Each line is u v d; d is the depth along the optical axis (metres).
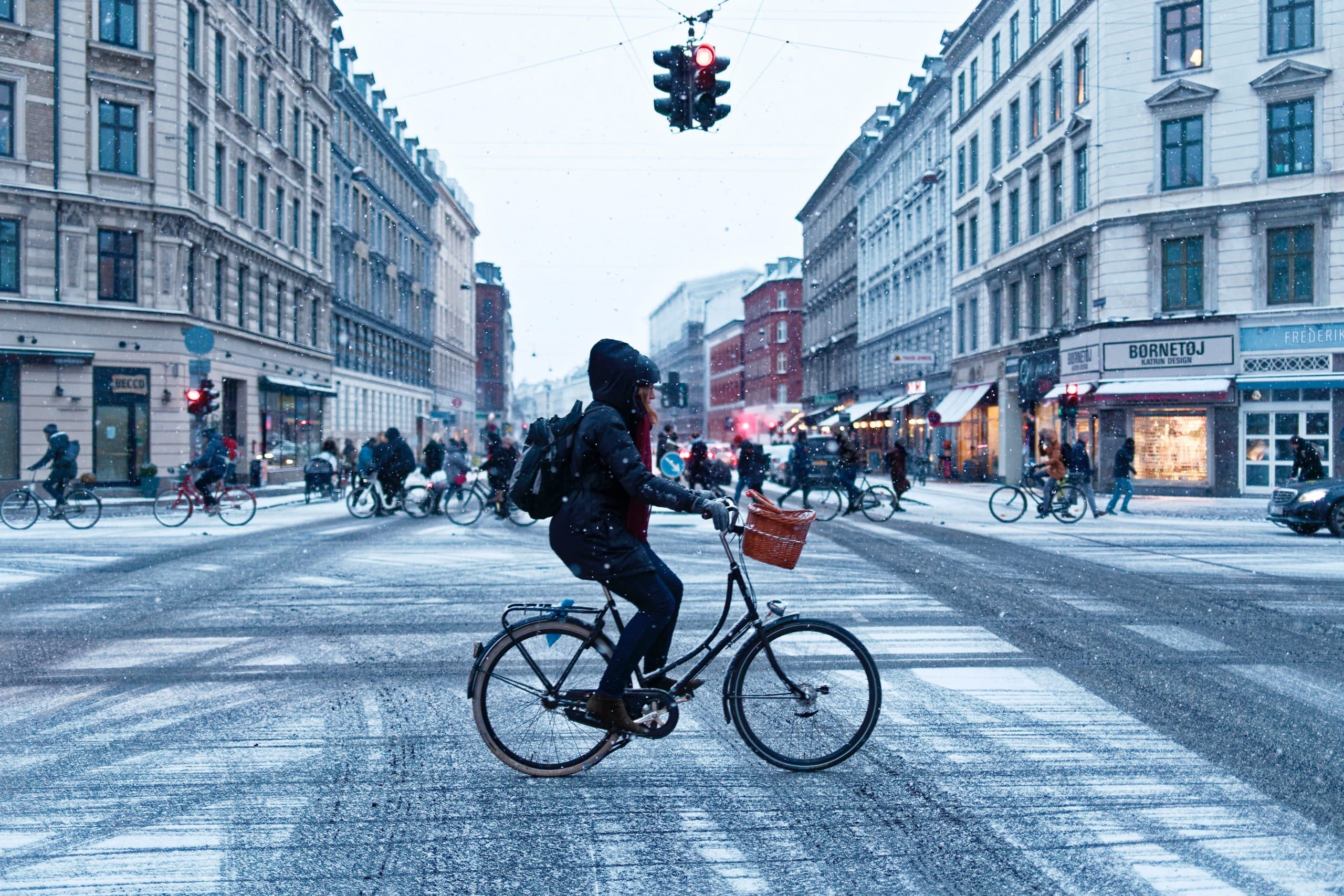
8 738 5.09
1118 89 29.00
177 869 3.51
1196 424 28.25
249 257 34.09
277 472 36.44
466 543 14.71
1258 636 7.57
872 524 18.14
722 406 115.75
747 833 3.82
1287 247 27.12
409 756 4.79
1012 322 36.81
